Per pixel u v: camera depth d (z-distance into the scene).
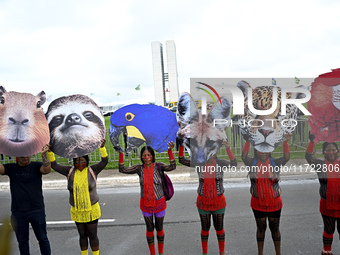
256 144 3.74
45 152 3.71
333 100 3.57
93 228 3.89
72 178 3.85
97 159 10.64
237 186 7.48
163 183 4.04
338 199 3.63
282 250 4.26
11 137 3.77
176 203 6.50
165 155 10.52
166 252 4.39
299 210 5.78
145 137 4.07
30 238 5.04
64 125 3.87
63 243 4.82
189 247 4.53
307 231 4.86
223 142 3.83
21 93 3.77
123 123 4.07
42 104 3.83
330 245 3.88
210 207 3.92
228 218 5.52
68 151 3.87
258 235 3.91
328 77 3.56
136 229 5.27
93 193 3.88
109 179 8.36
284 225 5.12
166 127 4.06
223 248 4.09
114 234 5.09
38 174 3.85
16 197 3.74
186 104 3.79
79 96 3.88
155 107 4.09
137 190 7.67
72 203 3.81
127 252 4.46
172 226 5.32
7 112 3.75
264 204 3.72
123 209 6.30
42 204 3.88
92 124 3.91
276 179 3.74
